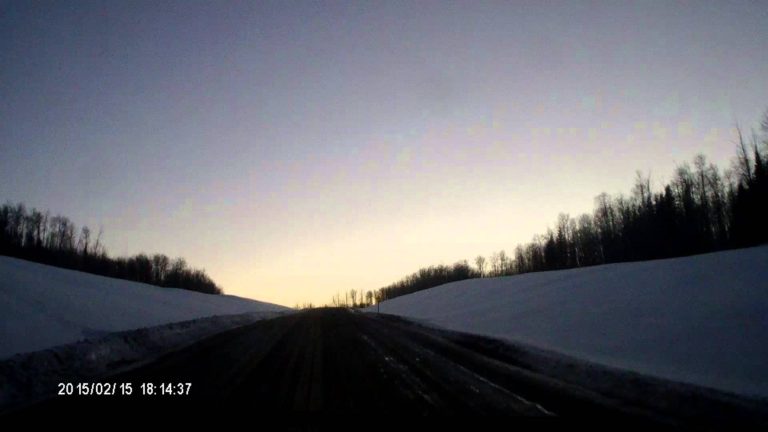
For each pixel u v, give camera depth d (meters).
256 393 10.39
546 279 37.62
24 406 9.44
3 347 14.79
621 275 27.25
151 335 21.19
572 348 15.84
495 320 26.55
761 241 44.81
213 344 20.75
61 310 21.89
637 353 13.70
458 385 11.09
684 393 9.37
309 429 7.64
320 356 16.42
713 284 18.81
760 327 13.12
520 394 10.05
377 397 9.91
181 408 9.07
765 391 9.27
